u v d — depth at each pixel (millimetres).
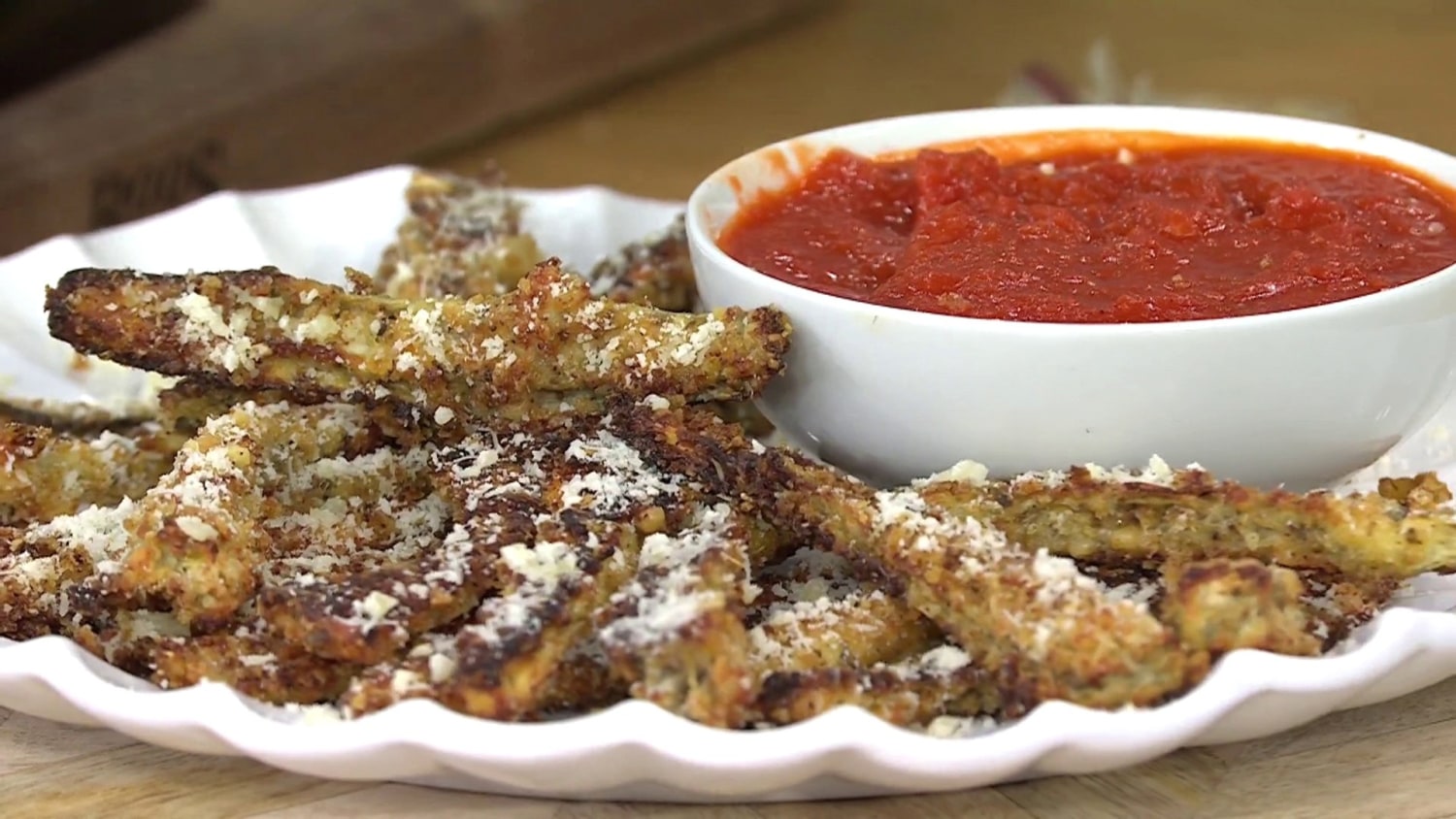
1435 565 352
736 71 820
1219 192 421
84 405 435
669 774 331
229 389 400
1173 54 810
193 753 364
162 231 516
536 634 337
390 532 388
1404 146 429
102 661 358
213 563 353
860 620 353
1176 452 379
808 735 326
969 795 350
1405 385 385
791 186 444
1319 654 346
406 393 392
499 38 746
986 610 340
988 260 395
